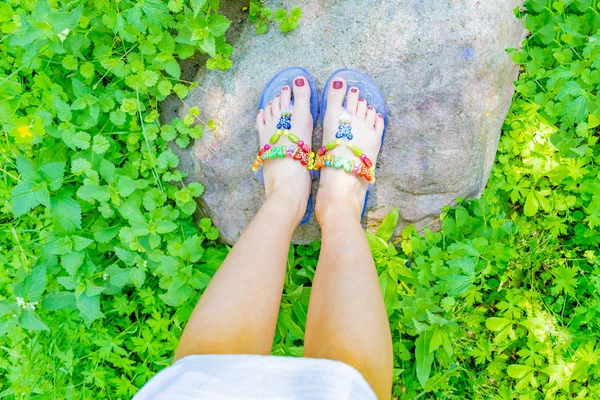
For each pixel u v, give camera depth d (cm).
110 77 184
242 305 112
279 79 172
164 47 168
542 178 196
